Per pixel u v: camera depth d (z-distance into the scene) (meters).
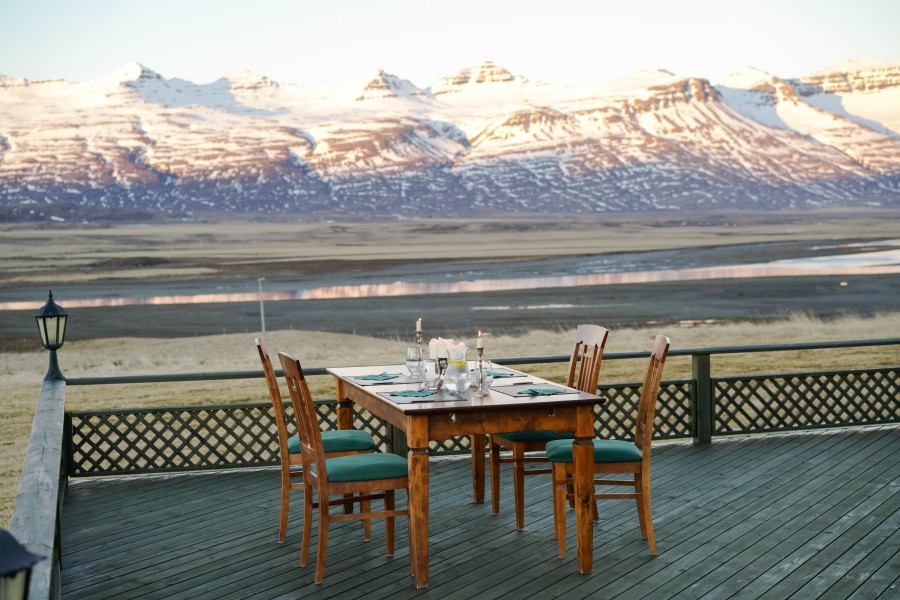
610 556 4.34
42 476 3.43
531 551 4.45
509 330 41.25
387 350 36.25
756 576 4.03
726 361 26.44
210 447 6.16
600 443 4.48
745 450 6.48
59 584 3.92
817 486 5.48
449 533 4.77
